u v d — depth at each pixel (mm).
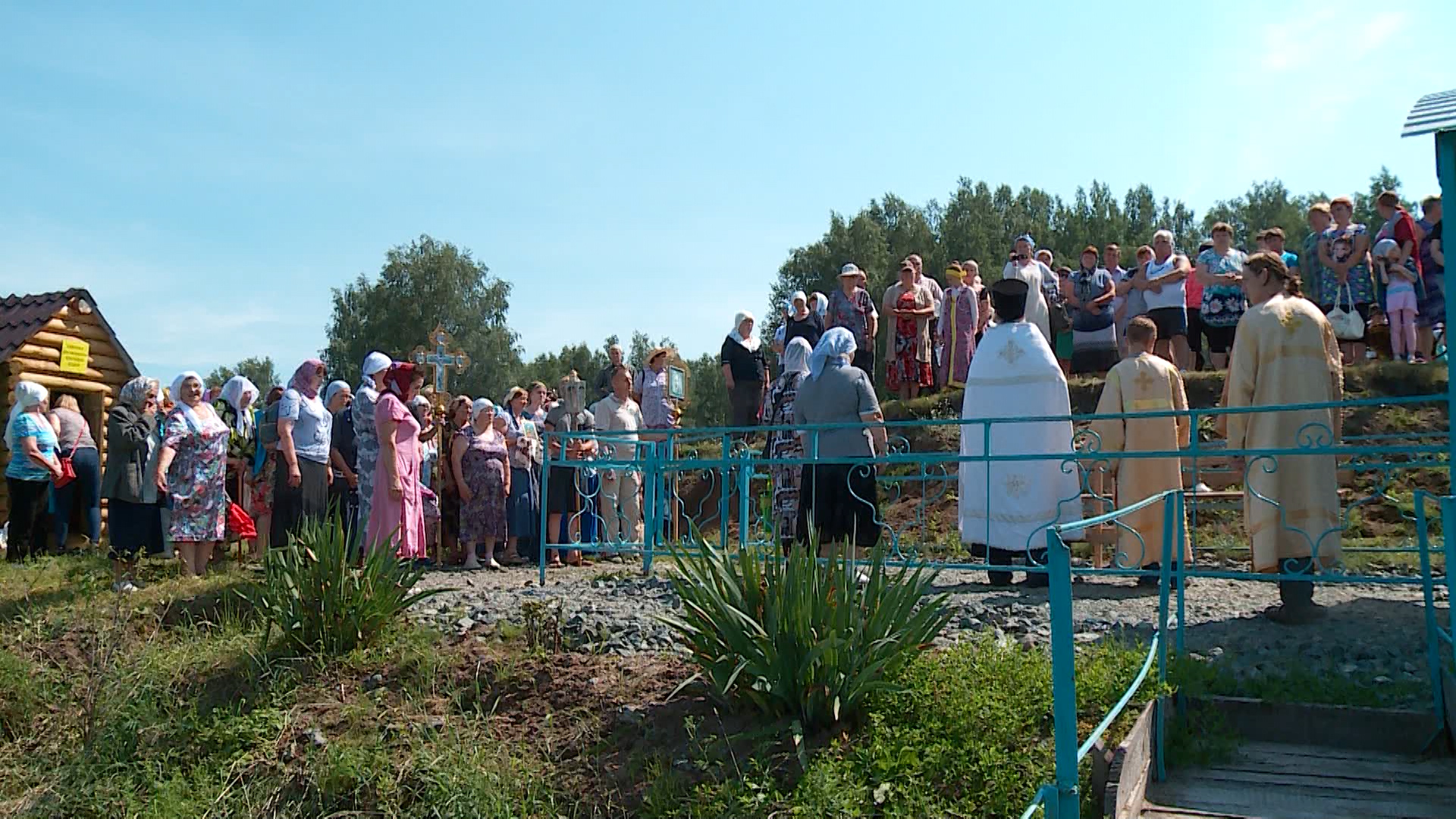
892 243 57375
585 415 12008
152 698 7215
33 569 10344
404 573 8031
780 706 5938
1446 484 11258
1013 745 5445
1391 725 5441
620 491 11883
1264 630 7008
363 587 7648
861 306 15312
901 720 5750
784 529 9609
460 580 10039
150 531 9742
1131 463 8688
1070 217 63125
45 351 14055
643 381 14406
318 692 7141
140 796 6551
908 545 11883
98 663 7406
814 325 15344
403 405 9773
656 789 5629
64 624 8281
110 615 8312
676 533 9859
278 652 7570
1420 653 6406
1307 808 4770
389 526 9648
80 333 14531
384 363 10445
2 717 7273
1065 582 3793
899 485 13078
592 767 6031
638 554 10516
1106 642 6453
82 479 12438
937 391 16562
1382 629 6949
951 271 15812
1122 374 8711
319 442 10250
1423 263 12875
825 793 5199
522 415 12484
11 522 11570
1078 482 8602
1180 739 5406
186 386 9672
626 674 6844
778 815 5246
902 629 6023
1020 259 15234
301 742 6703
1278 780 5078
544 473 9586
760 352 15891
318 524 8000
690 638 6398
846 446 8852
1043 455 7441
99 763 6785
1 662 7566
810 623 5871
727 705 6164
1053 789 3734
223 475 9805
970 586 8742
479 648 7410
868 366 15289
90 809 6520
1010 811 4973
